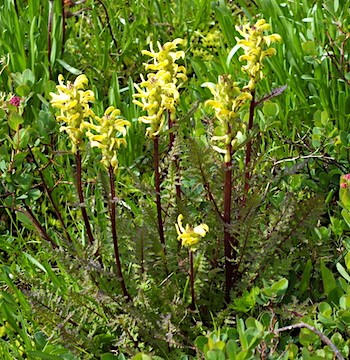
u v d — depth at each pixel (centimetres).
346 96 459
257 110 442
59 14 505
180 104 455
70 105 297
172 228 329
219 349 280
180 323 318
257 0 523
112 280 323
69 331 314
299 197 388
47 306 318
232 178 346
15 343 346
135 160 440
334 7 447
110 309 326
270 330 302
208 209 332
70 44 539
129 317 311
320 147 401
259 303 317
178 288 319
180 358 302
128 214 348
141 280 325
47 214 434
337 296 331
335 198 408
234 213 334
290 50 473
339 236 374
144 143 449
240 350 304
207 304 324
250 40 308
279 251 347
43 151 443
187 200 345
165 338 304
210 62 492
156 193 312
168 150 358
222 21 501
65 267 318
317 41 473
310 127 439
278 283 312
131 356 313
